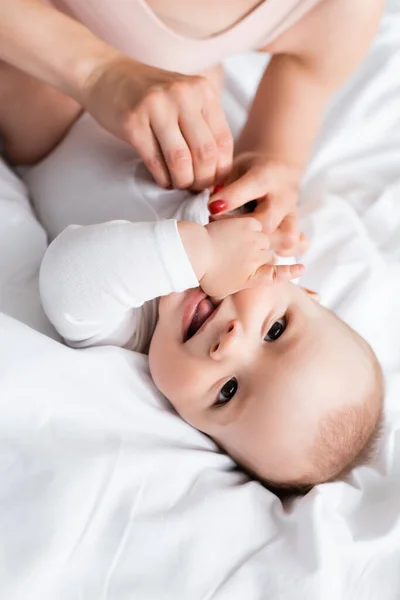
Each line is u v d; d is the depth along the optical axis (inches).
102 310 31.3
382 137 52.0
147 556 29.3
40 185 40.1
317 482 35.5
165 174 34.4
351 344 35.9
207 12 35.4
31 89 39.8
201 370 33.2
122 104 32.2
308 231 46.1
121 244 29.6
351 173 50.3
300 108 41.5
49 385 30.3
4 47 34.3
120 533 29.3
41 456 29.2
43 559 27.0
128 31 36.6
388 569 32.2
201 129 32.0
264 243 31.1
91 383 31.8
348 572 31.6
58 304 31.0
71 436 30.4
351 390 34.8
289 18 37.9
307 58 40.9
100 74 33.4
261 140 40.9
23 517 27.7
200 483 32.8
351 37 39.4
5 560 26.8
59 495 28.3
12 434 29.3
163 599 28.6
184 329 33.4
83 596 27.9
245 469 36.5
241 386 34.0
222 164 33.9
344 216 46.8
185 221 31.1
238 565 30.4
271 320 34.2
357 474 35.6
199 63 39.9
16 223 36.0
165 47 37.4
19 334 30.1
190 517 30.7
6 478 28.5
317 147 51.3
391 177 50.1
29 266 35.5
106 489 29.6
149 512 30.5
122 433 31.9
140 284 29.9
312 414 33.8
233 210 35.4
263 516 32.6
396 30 55.5
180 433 34.4
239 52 40.7
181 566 29.5
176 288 30.3
